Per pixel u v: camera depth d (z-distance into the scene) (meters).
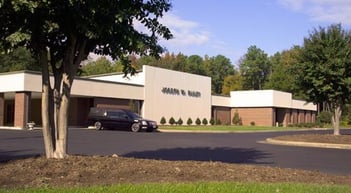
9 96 43.59
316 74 28.03
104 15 9.19
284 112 72.00
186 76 56.19
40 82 38.22
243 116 69.31
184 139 28.56
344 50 27.42
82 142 23.02
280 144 26.53
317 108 82.50
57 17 9.35
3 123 41.91
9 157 14.28
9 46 9.30
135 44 9.77
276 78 99.12
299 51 29.33
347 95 28.62
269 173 10.75
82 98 44.22
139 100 48.78
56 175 9.00
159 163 10.74
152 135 32.03
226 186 8.70
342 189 9.05
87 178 8.91
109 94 44.38
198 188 8.36
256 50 119.81
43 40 9.82
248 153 19.47
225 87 115.81
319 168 14.85
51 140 10.40
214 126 55.84
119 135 30.33
